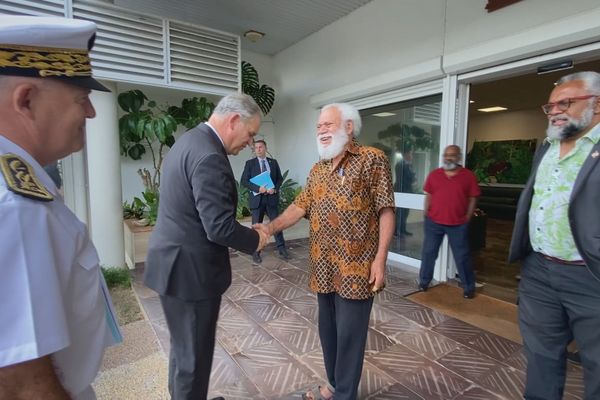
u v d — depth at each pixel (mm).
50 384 469
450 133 3336
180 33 3652
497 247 5258
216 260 1345
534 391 1469
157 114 5512
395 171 4125
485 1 2959
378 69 4145
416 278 3617
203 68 3824
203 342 1360
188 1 4316
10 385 438
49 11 2943
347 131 1444
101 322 638
